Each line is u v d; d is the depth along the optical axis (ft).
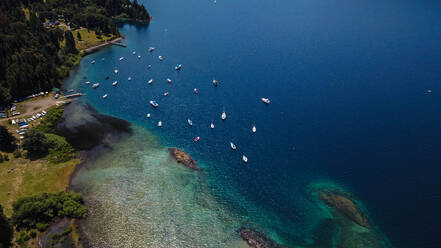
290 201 367.66
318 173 405.39
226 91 592.19
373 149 442.91
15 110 496.23
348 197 368.27
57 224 316.81
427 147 445.37
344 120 506.89
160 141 458.09
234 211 351.46
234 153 440.04
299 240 321.32
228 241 314.76
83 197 352.28
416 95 579.89
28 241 296.51
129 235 312.71
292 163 422.00
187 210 346.54
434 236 320.70
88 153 421.18
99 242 303.68
